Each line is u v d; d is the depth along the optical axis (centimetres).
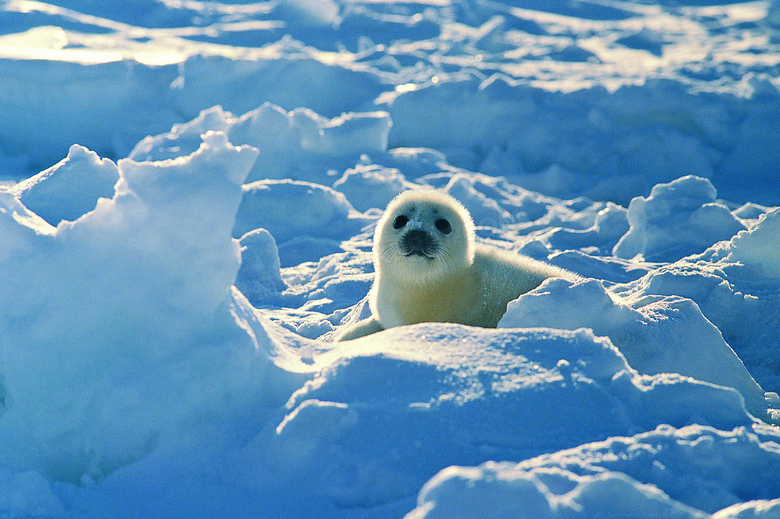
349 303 2342
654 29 12344
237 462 949
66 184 2008
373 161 4550
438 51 9294
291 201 3459
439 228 1778
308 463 911
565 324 1420
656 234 2906
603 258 2733
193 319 1074
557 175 4575
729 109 4838
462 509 718
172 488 939
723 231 2823
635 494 786
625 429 991
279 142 4362
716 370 1468
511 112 5300
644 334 1442
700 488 893
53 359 1061
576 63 8719
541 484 761
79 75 5431
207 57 5816
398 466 886
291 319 2105
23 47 8288
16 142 5234
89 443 1010
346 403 983
